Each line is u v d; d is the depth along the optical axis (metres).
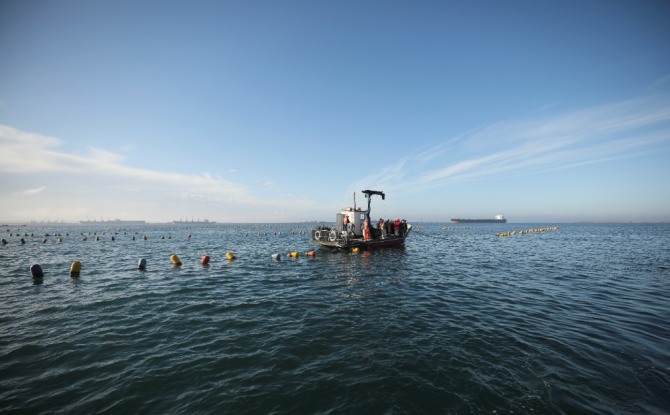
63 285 12.52
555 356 5.79
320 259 20.70
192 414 4.19
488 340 6.61
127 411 4.26
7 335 7.04
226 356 5.97
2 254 24.75
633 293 10.90
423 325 7.63
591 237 48.44
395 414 4.17
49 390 4.78
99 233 74.25
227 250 28.64
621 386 4.75
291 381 5.03
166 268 17.25
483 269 16.45
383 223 28.00
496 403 4.36
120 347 6.40
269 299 10.32
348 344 6.51
